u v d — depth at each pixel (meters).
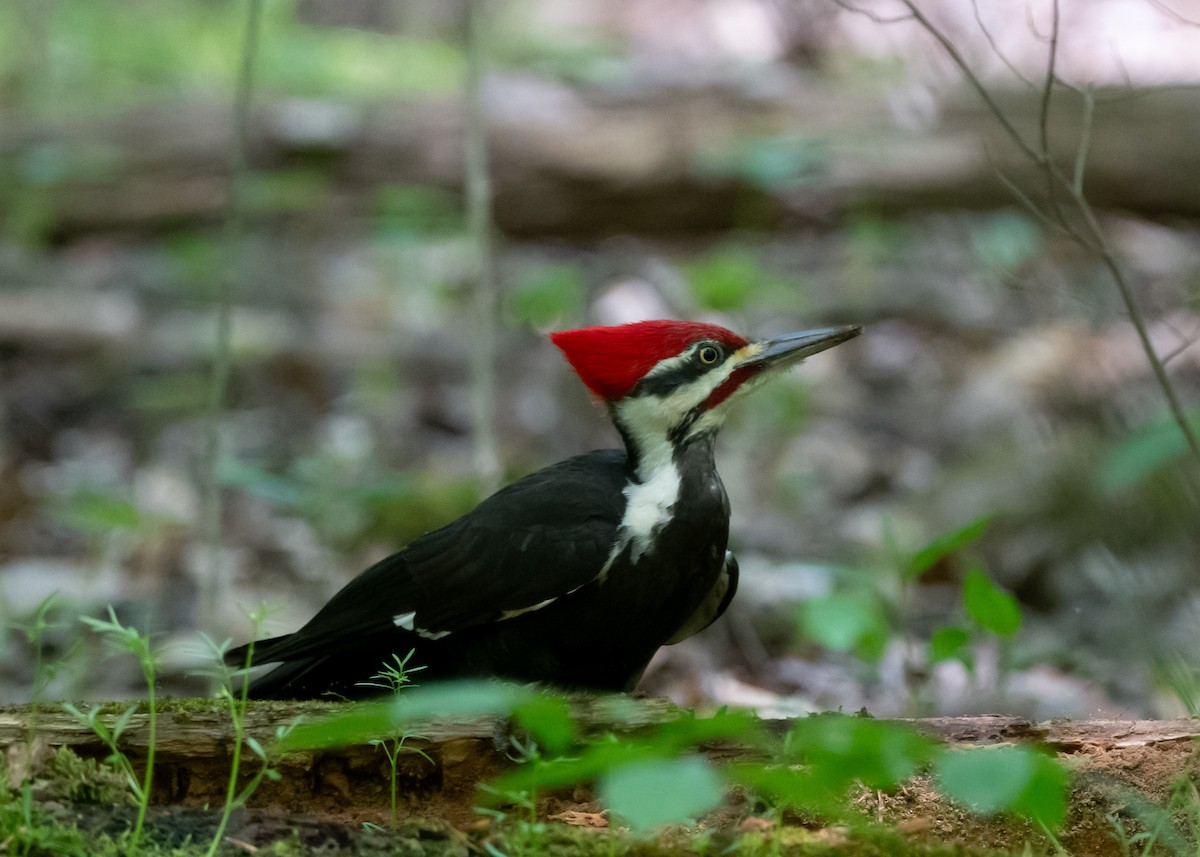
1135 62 18.55
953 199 14.95
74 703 5.80
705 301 14.45
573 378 14.69
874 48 18.05
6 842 4.92
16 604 10.61
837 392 14.62
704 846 5.09
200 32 23.33
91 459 13.73
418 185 15.52
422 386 15.04
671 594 6.79
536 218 15.46
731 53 23.45
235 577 11.16
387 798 5.82
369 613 6.82
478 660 6.84
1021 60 17.11
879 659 8.64
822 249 17.02
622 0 25.83
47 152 15.23
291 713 5.79
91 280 16.14
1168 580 10.45
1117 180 14.45
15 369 15.10
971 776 4.27
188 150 15.65
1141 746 5.97
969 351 14.81
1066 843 5.74
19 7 21.91
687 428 6.91
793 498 12.79
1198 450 7.75
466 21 11.33
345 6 25.16
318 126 15.58
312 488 11.57
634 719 5.85
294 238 16.89
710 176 15.06
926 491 11.93
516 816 5.66
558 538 6.62
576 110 15.54
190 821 5.23
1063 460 11.46
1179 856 5.48
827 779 4.73
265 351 15.02
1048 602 10.97
